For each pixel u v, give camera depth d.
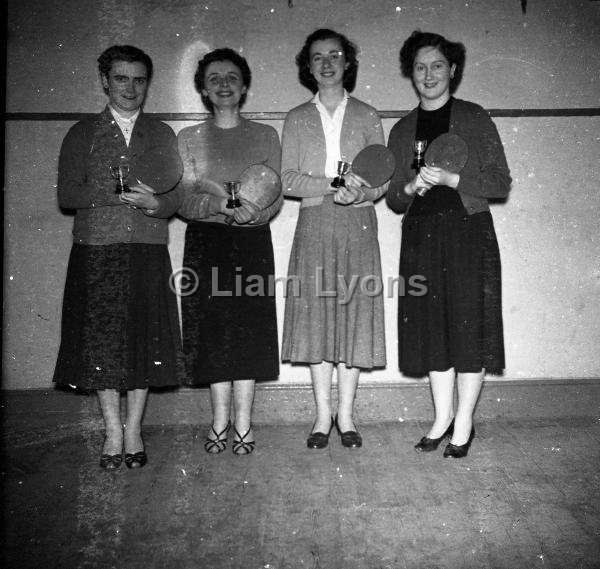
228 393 4.12
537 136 4.66
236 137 4.07
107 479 3.69
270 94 4.61
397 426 4.52
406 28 4.61
